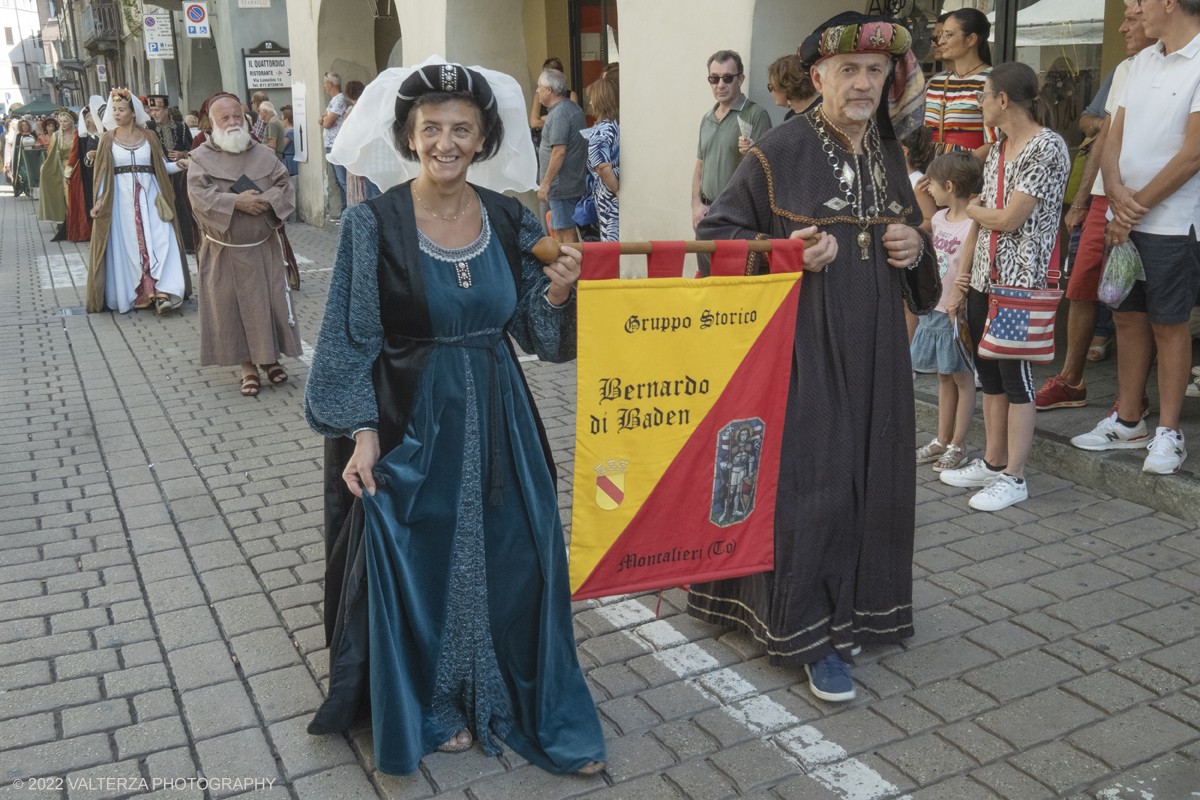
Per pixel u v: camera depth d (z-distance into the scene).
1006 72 4.00
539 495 2.71
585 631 3.43
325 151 13.88
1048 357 4.16
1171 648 3.21
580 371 2.66
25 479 4.96
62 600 3.71
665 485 2.83
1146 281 4.18
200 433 5.64
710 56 6.84
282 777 2.69
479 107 2.49
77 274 11.34
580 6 12.44
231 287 6.25
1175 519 4.14
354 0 13.95
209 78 24.42
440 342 2.59
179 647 3.37
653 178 7.69
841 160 2.93
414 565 2.63
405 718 2.56
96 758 2.78
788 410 2.95
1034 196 3.98
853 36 2.72
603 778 2.67
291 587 3.78
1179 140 4.03
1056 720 2.87
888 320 3.00
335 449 2.79
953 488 4.60
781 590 3.02
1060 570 3.77
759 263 2.93
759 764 2.71
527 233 2.72
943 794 2.57
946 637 3.35
